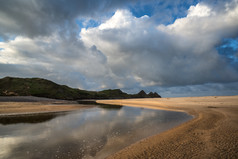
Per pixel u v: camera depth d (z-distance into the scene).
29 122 15.85
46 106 34.25
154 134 10.98
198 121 14.55
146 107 38.66
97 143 9.12
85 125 14.35
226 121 13.53
